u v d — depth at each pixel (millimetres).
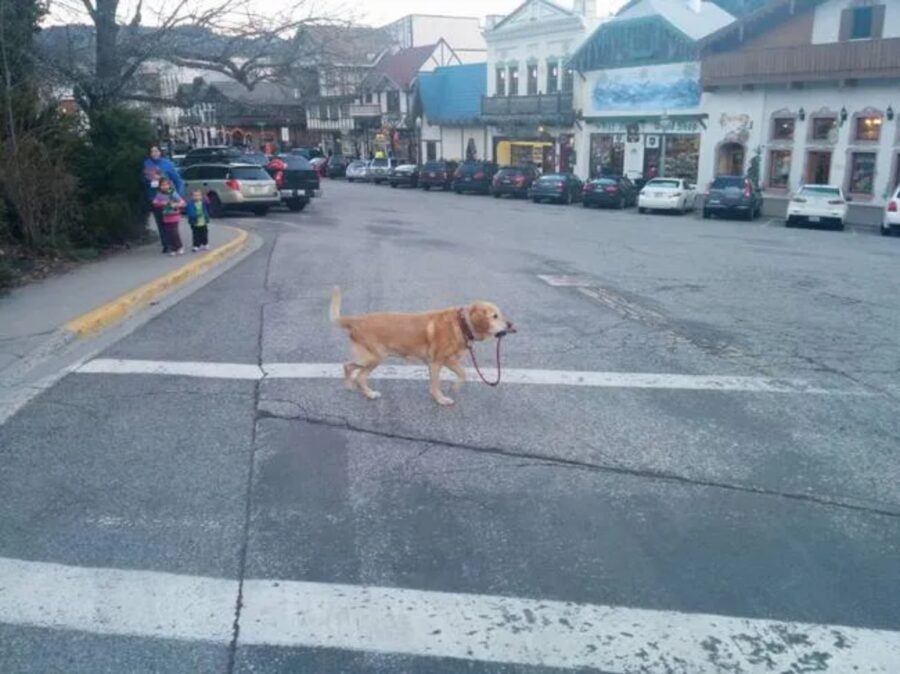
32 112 12141
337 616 3549
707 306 10180
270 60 19828
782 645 3400
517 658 3305
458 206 29781
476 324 6035
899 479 4984
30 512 4406
